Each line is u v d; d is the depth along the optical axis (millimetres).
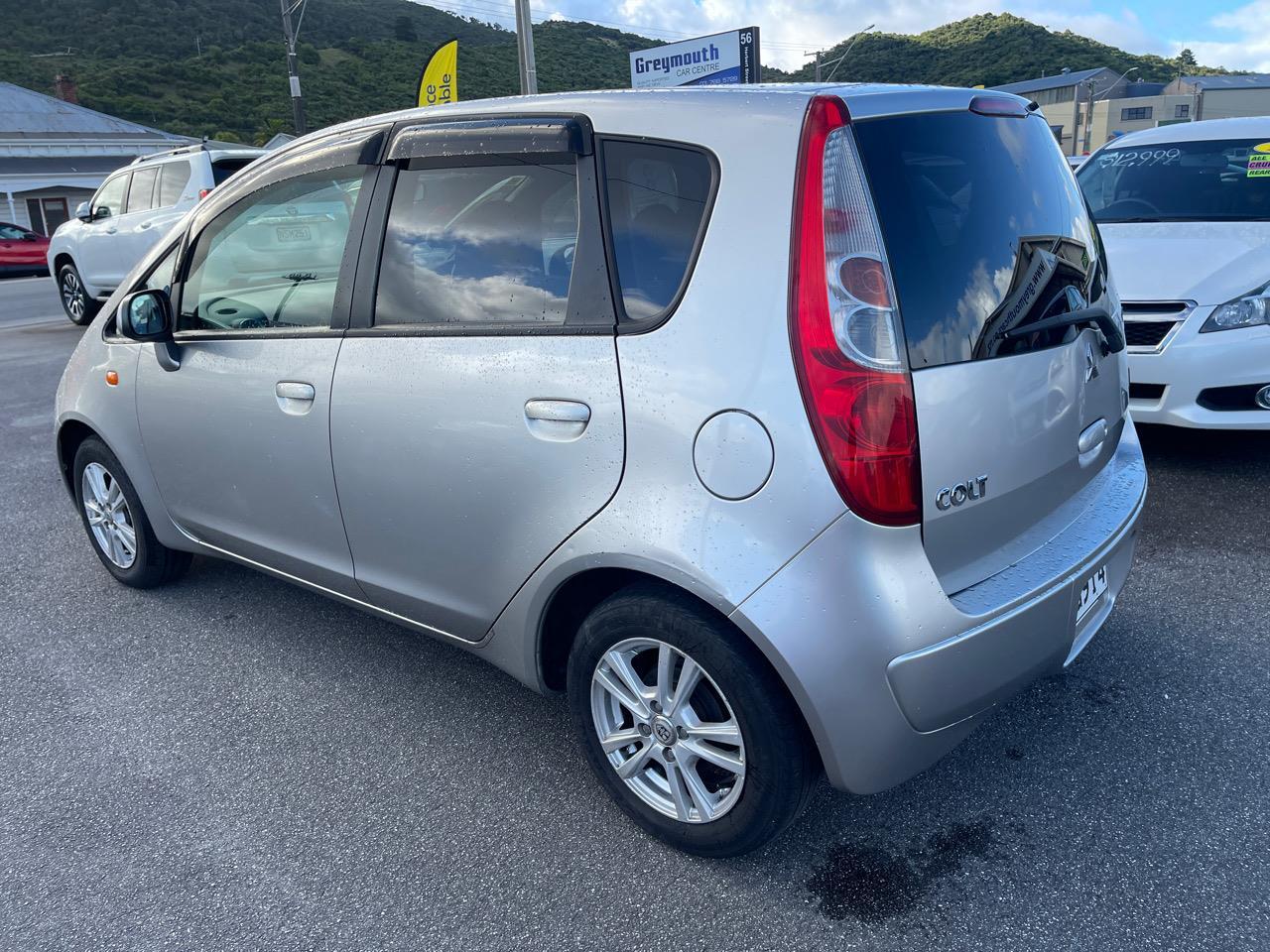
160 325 3174
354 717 3004
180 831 2486
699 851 2275
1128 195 5605
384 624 3639
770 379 1927
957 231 2066
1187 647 3184
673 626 2098
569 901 2197
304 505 2930
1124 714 2836
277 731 2934
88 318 12711
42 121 37156
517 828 2459
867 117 2023
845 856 2309
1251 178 5324
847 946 2037
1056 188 2473
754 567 1949
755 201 1983
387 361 2578
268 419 2936
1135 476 2680
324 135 2916
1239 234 4797
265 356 2922
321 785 2660
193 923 2168
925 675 1936
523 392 2273
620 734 2344
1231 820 2365
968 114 2250
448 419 2432
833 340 1876
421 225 2559
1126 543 2508
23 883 2312
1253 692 2908
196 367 3160
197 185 10531
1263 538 4000
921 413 1900
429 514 2551
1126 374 2805
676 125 2139
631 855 2348
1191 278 4586
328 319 2760
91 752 2848
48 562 4309
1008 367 2082
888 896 2172
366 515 2732
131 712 3061
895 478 1879
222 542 3385
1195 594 3543
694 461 2010
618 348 2127
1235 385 4395
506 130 2400
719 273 2008
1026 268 2201
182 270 3264
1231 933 2016
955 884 2203
